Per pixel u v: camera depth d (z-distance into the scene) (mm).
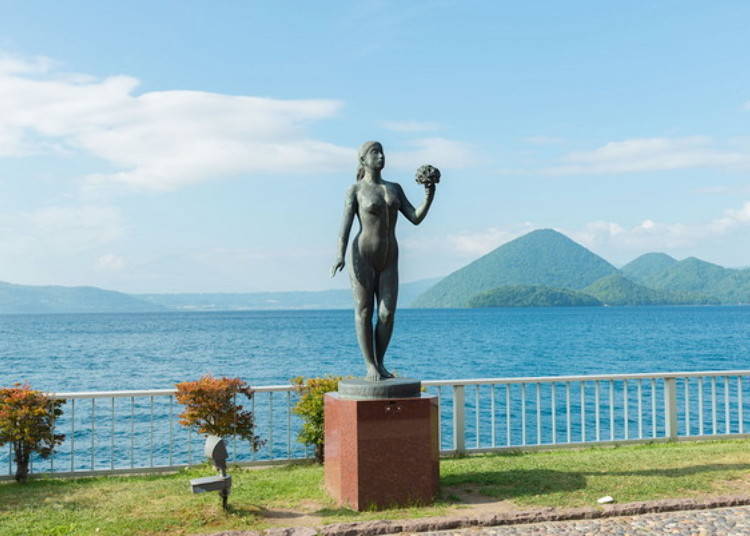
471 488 9234
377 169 8992
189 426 11453
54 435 10672
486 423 21266
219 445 8180
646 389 27844
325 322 141000
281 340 71250
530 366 40562
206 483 7961
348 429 8430
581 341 64750
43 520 8008
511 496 8750
